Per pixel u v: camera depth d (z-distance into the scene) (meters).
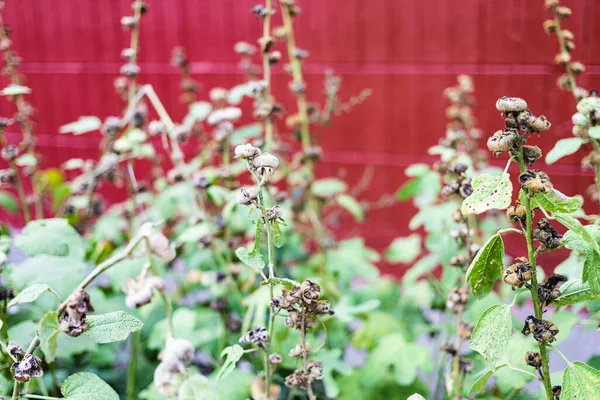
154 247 0.95
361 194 2.30
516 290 0.94
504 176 0.88
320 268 1.63
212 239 1.37
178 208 1.77
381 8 2.09
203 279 1.42
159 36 2.33
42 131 2.57
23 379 0.88
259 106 1.42
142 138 1.45
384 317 1.49
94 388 0.93
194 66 2.31
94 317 0.92
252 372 1.29
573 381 0.90
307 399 1.27
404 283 1.72
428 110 2.13
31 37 2.49
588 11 1.67
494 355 0.90
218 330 1.38
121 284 1.27
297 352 0.97
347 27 2.15
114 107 2.46
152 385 1.25
